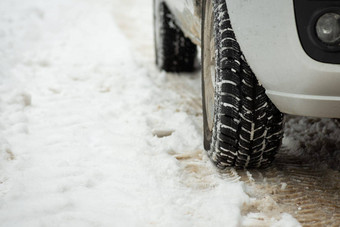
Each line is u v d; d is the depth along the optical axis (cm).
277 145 222
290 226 189
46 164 242
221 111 213
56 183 221
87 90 377
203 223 191
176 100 357
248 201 207
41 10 765
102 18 761
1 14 701
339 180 233
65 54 506
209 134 243
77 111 327
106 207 201
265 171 241
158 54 441
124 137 280
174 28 421
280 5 182
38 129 293
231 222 190
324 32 176
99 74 423
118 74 421
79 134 286
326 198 215
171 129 290
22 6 788
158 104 345
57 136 281
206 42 246
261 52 192
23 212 196
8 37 553
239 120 212
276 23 184
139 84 391
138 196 211
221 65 212
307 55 180
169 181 226
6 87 369
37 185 219
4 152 253
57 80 402
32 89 375
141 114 320
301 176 237
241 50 205
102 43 568
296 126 301
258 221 195
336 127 290
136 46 559
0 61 443
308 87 185
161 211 197
